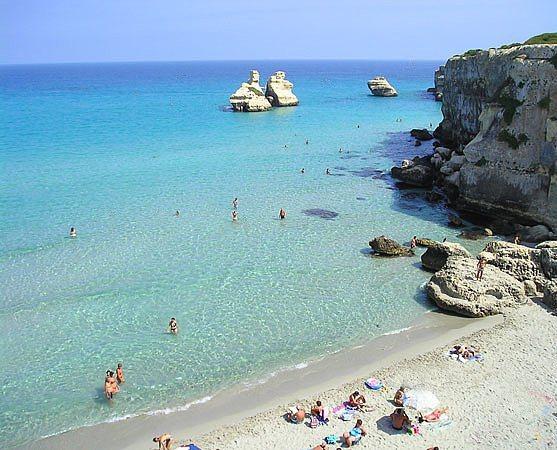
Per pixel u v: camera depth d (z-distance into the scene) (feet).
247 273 121.39
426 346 92.79
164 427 73.36
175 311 104.94
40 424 74.28
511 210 149.07
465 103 221.87
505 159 149.18
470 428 70.90
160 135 292.40
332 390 80.59
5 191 178.19
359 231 147.74
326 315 103.76
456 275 108.78
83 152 241.76
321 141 280.31
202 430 72.38
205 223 152.56
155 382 83.46
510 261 113.91
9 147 249.34
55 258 127.65
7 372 85.97
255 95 416.46
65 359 89.61
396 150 256.11
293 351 91.91
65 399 79.61
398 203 172.35
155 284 115.75
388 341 94.84
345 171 213.66
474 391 78.89
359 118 371.97
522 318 100.73
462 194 161.99
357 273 122.11
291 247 136.26
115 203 168.76
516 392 78.38
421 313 104.88
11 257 127.54
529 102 145.59
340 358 89.66
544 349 89.86
